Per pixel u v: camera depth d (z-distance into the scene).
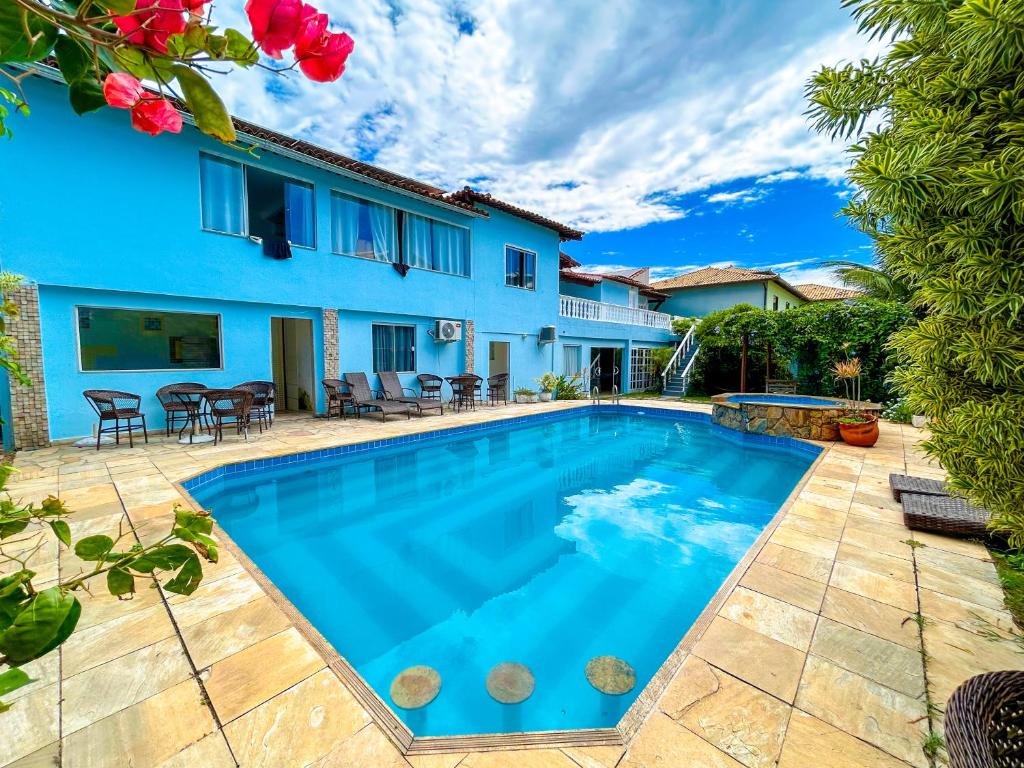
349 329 10.51
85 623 2.60
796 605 2.93
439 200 11.41
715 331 16.88
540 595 3.88
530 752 1.87
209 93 0.86
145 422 7.41
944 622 2.74
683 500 6.30
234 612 2.74
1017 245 1.62
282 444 7.30
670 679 2.27
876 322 13.01
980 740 1.24
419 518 5.59
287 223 9.25
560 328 16.03
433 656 3.08
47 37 0.80
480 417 10.58
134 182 7.25
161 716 1.98
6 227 6.21
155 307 7.69
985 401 1.89
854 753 1.86
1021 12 1.45
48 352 6.73
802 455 8.52
